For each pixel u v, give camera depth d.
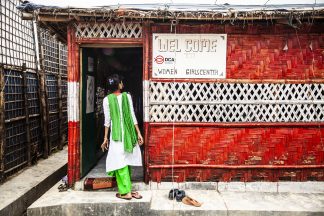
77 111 5.55
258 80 5.50
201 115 5.54
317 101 5.52
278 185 5.60
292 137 5.55
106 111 5.29
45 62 8.07
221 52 5.46
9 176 6.10
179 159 5.55
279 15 4.93
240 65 5.49
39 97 7.59
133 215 4.95
